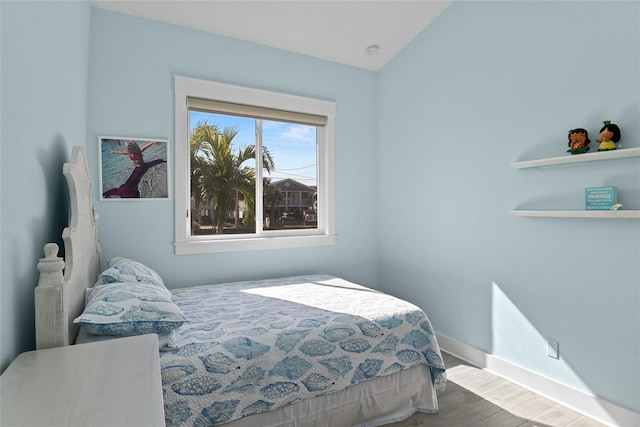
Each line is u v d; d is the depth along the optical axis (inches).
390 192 135.1
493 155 96.3
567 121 78.9
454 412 77.5
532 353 86.7
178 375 54.4
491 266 97.1
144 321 54.6
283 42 118.2
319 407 65.9
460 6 105.3
